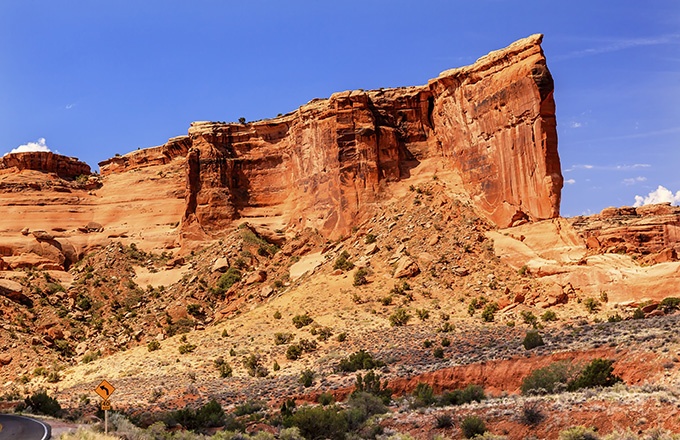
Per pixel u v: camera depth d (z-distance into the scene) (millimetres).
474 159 102562
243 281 107062
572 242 89188
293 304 91750
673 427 35875
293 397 62125
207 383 72938
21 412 53406
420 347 74250
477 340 73688
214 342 85375
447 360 65438
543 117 93625
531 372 56625
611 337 58812
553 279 85062
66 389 77688
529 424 40281
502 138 98125
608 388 45094
